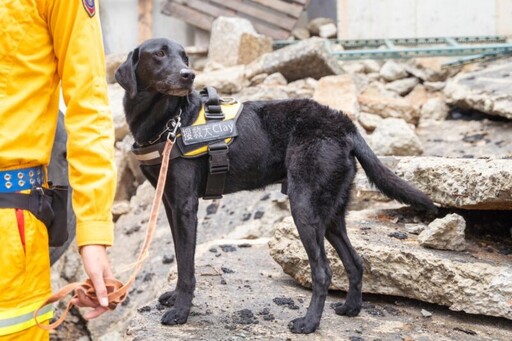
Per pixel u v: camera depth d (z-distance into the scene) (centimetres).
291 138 310
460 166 348
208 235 510
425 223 383
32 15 154
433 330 303
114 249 545
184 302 300
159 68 290
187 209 298
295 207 299
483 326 309
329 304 334
